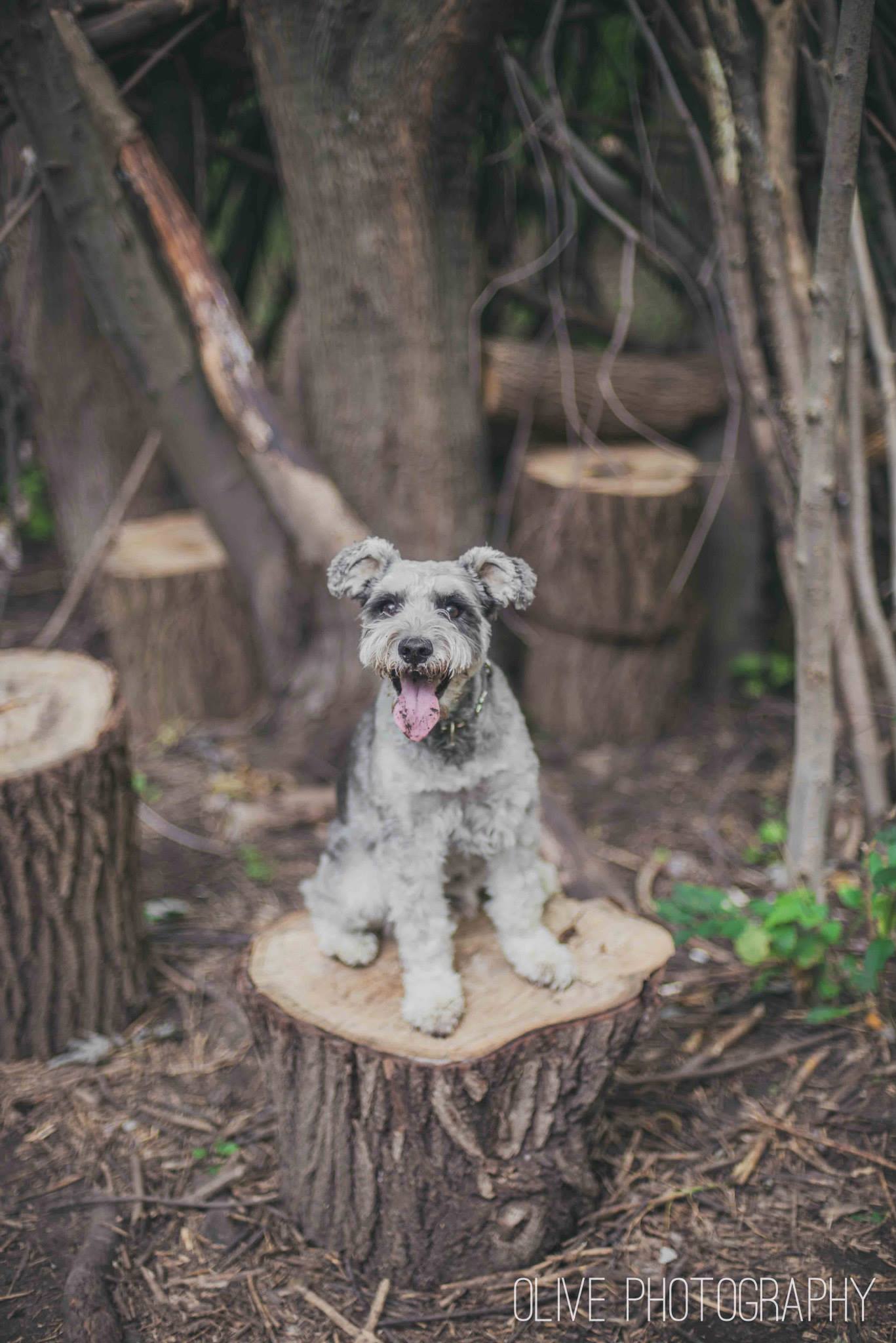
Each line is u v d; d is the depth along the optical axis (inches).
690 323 257.8
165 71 200.2
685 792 215.5
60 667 161.0
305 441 209.3
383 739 113.6
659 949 120.6
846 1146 128.6
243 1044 149.3
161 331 191.0
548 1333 107.7
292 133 181.8
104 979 148.0
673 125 225.6
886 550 211.8
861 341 155.3
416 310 192.5
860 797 189.2
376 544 121.0
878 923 137.4
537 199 247.1
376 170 180.4
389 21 165.9
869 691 188.9
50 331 264.8
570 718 238.5
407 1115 106.9
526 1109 110.3
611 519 219.5
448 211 189.9
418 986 111.2
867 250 170.6
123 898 148.9
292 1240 119.0
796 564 143.5
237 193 255.9
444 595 112.7
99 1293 109.7
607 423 243.9
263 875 189.9
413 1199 110.8
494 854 116.8
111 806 144.5
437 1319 109.3
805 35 157.9
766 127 152.4
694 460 240.2
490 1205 111.9
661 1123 134.0
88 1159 129.8
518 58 204.7
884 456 208.5
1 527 230.7
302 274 196.9
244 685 244.4
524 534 232.5
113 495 281.7
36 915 139.2
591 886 176.6
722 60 142.9
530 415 232.1
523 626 239.8
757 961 135.6
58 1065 144.5
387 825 113.1
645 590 223.6
